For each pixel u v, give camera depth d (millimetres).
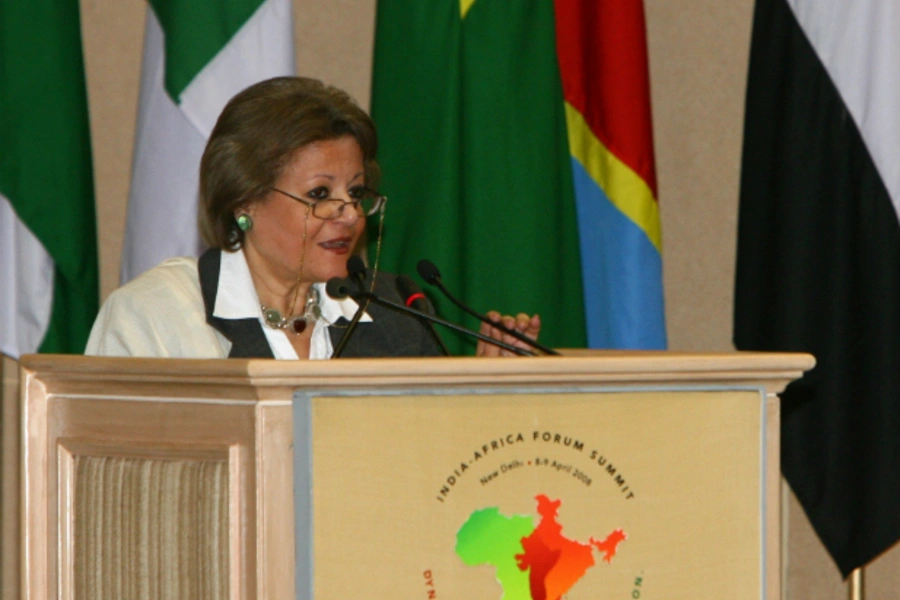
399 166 8469
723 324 10703
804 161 8938
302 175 5887
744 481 4145
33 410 4422
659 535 4020
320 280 6008
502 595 3840
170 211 8289
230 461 3836
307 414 3717
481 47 8445
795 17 8984
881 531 8758
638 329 8891
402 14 8516
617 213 8922
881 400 8758
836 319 8914
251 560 3770
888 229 8727
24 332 8531
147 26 8586
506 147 8422
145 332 5797
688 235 10758
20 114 8422
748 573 4129
